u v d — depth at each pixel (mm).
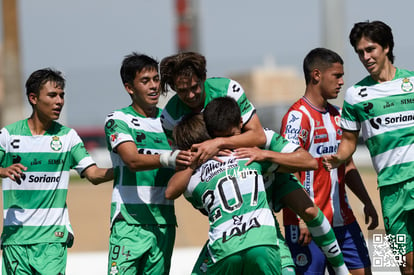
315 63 20750
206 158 17453
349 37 20078
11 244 20312
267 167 17938
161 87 18422
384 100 19609
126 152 19359
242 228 16844
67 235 20688
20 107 84375
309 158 18203
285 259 18391
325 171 20797
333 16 40531
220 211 17094
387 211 19938
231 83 19062
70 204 58250
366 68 19859
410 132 19500
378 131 19719
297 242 20844
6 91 83812
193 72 17719
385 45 19625
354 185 21812
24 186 20391
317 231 19016
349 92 20094
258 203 17172
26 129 20672
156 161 18641
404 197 19594
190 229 43031
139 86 19984
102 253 33656
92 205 57156
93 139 124125
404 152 19516
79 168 20969
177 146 18297
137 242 19891
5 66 83438
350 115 20125
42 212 20391
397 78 19750
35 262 20141
